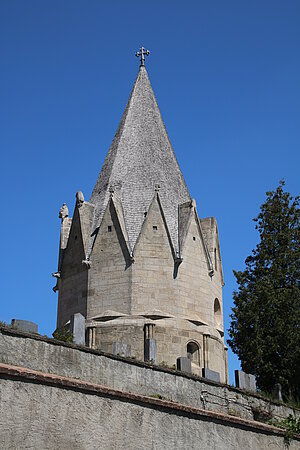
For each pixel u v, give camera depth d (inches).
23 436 767.7
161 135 2091.5
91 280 1769.2
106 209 1829.5
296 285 1894.7
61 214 1998.0
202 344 1731.1
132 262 1744.6
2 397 757.3
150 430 940.6
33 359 844.6
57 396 821.2
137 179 1943.9
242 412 1203.9
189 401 1075.9
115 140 2092.8
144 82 2209.6
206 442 1040.2
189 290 1770.4
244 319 1844.2
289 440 1268.5
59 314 1833.2
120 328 1678.2
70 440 820.6
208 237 1926.7
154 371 1026.7
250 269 1963.6
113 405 893.8
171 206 1909.4
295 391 1737.2
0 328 814.5
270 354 1776.6
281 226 1995.6
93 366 924.0
